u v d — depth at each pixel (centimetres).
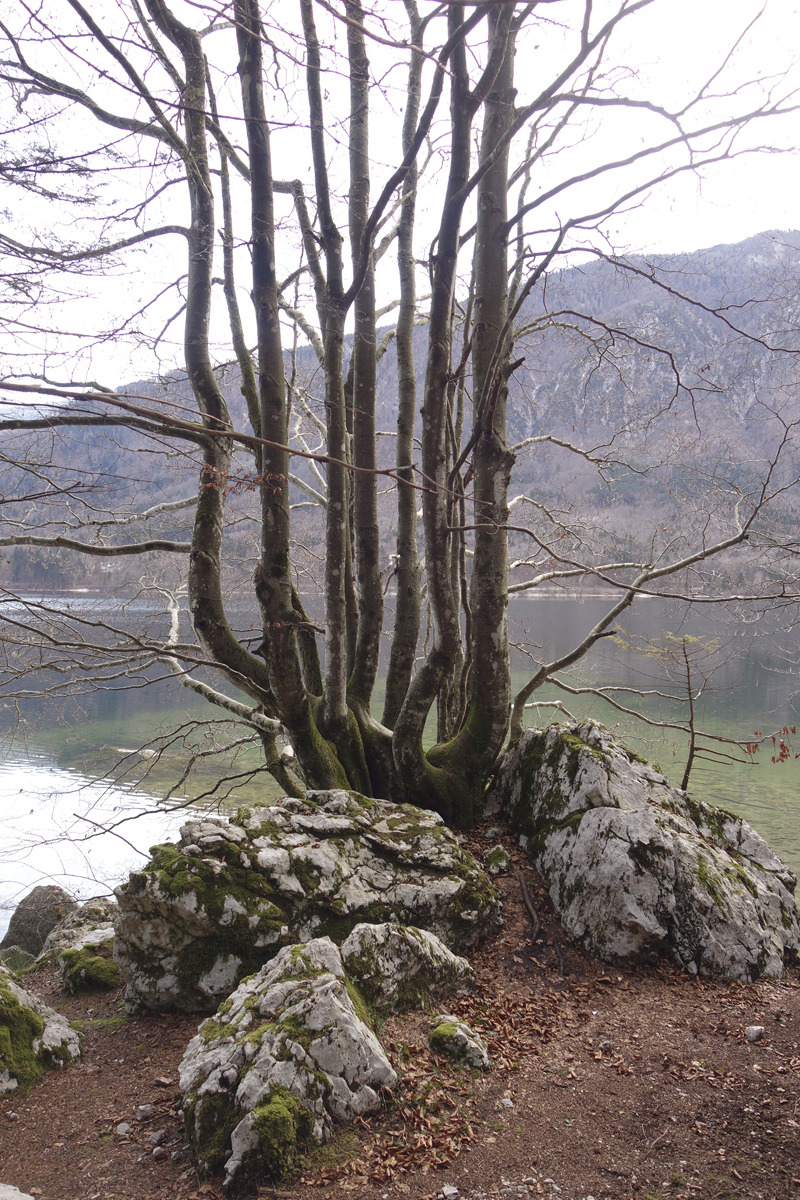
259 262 611
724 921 551
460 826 716
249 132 596
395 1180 318
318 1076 349
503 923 580
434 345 635
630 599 753
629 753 684
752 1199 305
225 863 509
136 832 1392
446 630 676
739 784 1614
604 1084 400
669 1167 330
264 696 731
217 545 727
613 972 536
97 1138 364
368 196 750
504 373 641
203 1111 340
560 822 631
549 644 1922
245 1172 314
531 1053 432
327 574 693
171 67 564
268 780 1631
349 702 768
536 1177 323
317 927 504
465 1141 346
